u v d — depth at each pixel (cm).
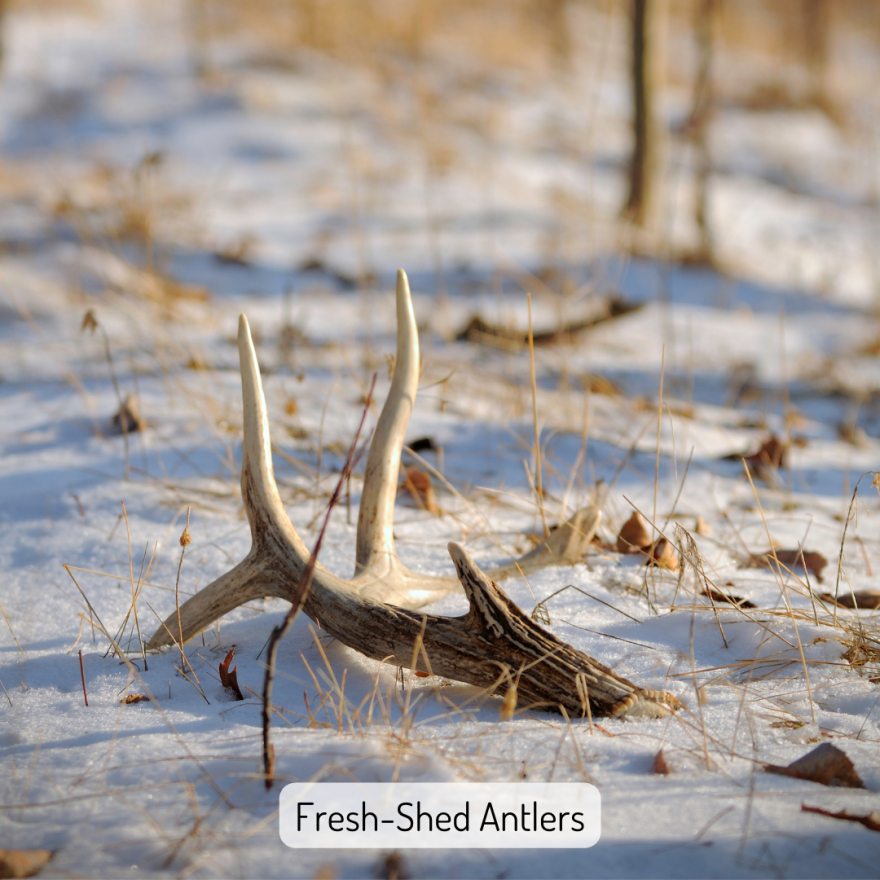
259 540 204
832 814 152
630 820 151
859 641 218
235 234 788
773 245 999
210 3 1555
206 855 142
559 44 1667
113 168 920
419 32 631
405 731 170
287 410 385
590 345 584
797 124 1567
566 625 229
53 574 257
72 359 466
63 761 167
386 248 805
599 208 1002
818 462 416
